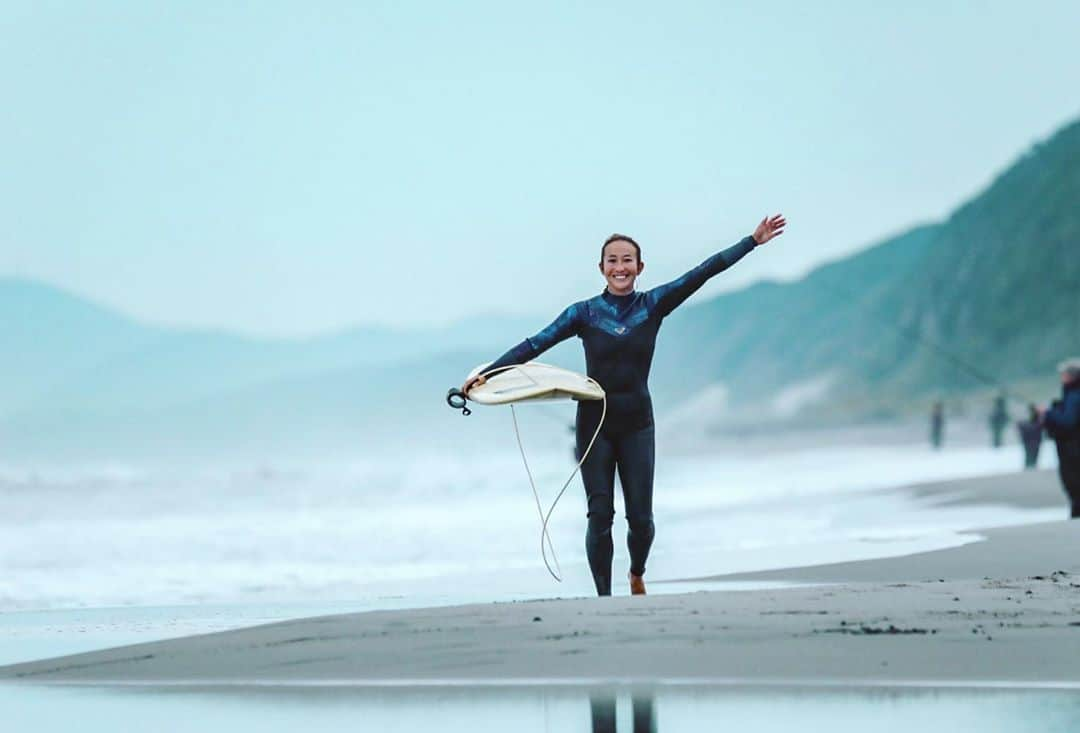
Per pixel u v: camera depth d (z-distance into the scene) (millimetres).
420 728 17781
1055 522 54281
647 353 34750
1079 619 25375
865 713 18094
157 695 21109
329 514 102938
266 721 18594
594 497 34781
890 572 39469
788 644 23188
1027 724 17141
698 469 165750
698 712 18375
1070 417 66000
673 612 26453
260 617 34062
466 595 40000
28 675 23812
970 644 23047
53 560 66438
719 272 34906
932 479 123375
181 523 96375
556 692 20188
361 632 25766
